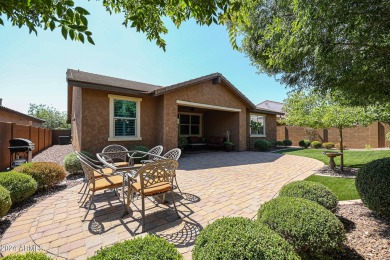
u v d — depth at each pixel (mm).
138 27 2385
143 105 8734
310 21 1930
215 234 1642
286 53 2574
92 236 2582
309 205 2113
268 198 3959
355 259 2000
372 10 1709
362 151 10828
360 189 2846
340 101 3697
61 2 1503
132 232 2682
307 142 15000
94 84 6785
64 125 33844
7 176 3561
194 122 13930
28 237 2559
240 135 12203
